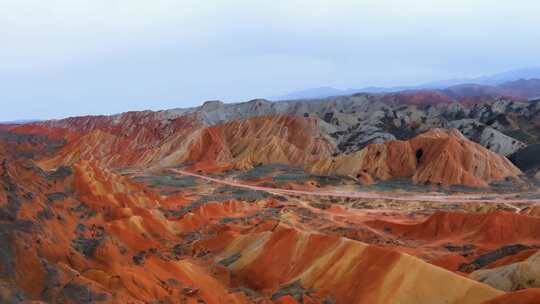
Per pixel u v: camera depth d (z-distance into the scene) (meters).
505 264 47.31
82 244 44.97
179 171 142.88
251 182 124.25
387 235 72.81
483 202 94.06
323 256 49.56
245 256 55.81
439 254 60.28
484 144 149.50
